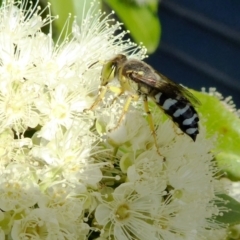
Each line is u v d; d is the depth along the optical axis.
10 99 0.10
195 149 0.10
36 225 0.09
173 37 0.26
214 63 0.25
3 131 0.09
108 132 0.10
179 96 0.10
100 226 0.09
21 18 0.10
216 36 0.25
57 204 0.09
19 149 0.09
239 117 0.13
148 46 0.15
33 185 0.09
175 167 0.10
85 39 0.11
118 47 0.11
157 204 0.10
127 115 0.10
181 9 0.25
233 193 0.11
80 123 0.10
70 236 0.09
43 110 0.10
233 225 0.11
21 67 0.10
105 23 0.11
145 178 0.10
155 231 0.10
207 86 0.25
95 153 0.10
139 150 0.10
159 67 0.26
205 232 0.10
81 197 0.09
